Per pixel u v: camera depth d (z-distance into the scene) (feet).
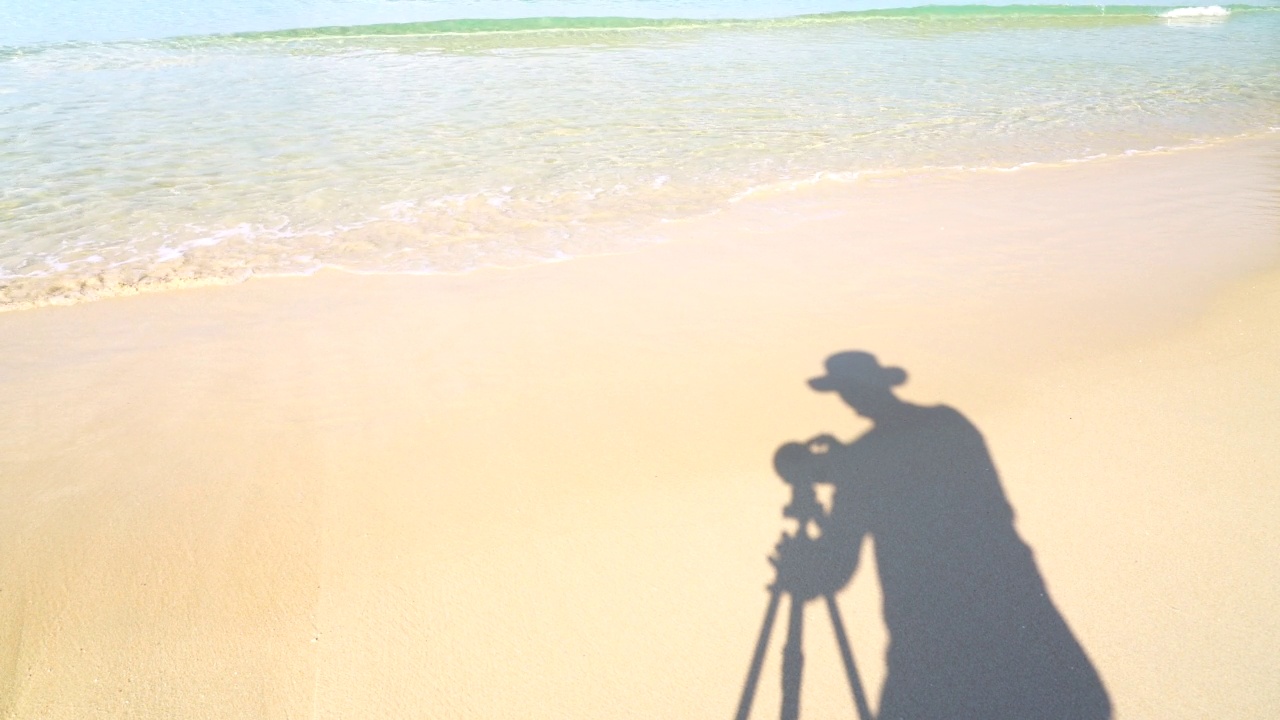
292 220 23.30
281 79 40.70
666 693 9.43
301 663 9.71
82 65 43.11
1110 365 15.72
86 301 18.48
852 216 23.84
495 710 9.25
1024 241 21.95
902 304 18.25
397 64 44.96
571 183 26.43
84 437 13.48
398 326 17.30
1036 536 11.56
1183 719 9.07
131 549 11.11
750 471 12.87
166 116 33.73
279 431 13.67
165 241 21.75
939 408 14.42
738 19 63.82
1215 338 16.69
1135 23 67.82
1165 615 10.31
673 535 11.62
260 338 16.84
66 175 26.53
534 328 17.17
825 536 11.60
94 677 9.49
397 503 12.06
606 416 14.14
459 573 10.93
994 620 10.26
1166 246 21.50
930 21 66.33
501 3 71.56
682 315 17.74
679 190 25.90
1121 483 12.59
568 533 11.62
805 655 9.84
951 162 29.12
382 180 26.55
